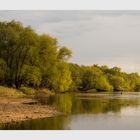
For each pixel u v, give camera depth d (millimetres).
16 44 81625
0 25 83250
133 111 49562
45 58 85750
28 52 82000
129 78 188625
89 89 147125
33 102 57812
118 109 52438
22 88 81438
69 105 57750
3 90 70125
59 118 39969
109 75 173500
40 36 86812
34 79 82938
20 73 82625
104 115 44000
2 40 82062
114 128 34125
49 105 54844
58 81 91125
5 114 39531
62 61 94250
